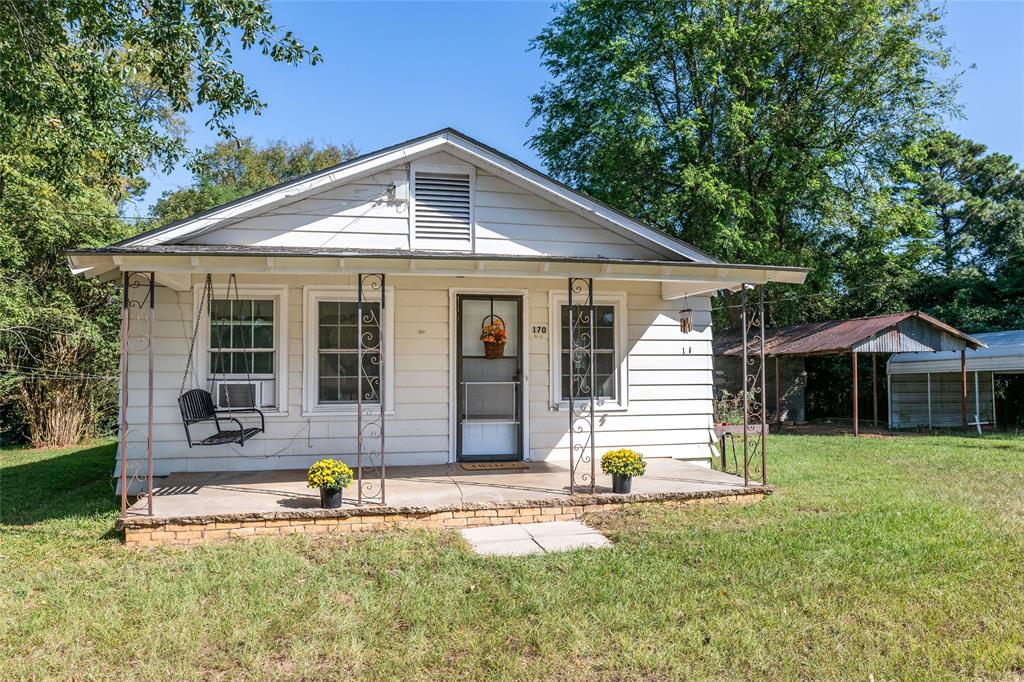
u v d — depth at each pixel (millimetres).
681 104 19312
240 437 7328
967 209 26750
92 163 11750
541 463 8922
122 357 6172
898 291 24312
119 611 4418
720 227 16188
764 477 7750
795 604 4539
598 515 6883
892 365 19078
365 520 6301
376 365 8625
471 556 5480
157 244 7539
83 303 15562
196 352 8102
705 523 6602
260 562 5293
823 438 15539
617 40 17266
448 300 8812
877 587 4840
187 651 3854
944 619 4316
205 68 8297
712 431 9742
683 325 9078
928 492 8398
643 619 4266
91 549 5855
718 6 17172
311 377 8414
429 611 4387
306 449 8391
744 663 3725
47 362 15078
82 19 8500
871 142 18844
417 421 8719
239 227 7922
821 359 22969
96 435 16609
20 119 9531
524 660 3770
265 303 8367
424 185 8508
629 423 9438
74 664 3729
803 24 17359
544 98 21078
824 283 19547
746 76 17391
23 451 14562
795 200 18062
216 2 7746
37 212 13461
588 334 9336
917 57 18406
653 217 18328
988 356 17312
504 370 9109
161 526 5930
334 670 3645
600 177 19156
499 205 8672
